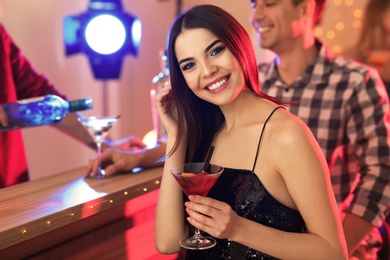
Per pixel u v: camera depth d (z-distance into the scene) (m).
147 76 5.55
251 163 1.93
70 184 2.21
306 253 1.80
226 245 1.95
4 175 2.87
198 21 1.90
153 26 5.45
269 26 2.90
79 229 2.05
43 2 4.91
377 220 2.57
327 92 2.91
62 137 5.10
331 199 1.85
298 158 1.83
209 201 1.75
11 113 2.27
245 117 2.01
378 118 2.81
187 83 1.98
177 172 1.89
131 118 5.67
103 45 4.63
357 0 4.56
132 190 2.13
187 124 2.14
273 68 3.07
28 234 1.70
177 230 2.11
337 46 4.68
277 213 1.89
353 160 2.96
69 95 5.22
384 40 4.21
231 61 1.90
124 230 2.30
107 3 4.65
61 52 5.12
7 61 2.95
